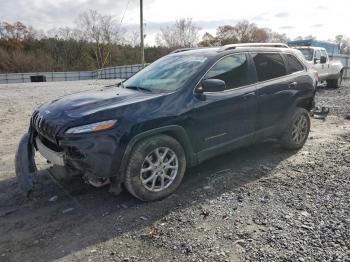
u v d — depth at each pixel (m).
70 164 3.45
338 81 16.19
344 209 3.48
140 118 3.52
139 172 3.59
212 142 4.25
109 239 3.06
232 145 4.52
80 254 2.85
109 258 2.78
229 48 4.62
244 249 2.83
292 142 5.43
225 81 4.38
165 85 4.16
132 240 3.03
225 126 4.34
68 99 4.12
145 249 2.89
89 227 3.27
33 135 4.07
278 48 5.38
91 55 72.56
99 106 3.63
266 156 5.29
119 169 3.50
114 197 3.90
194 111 3.95
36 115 4.05
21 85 26.53
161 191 3.80
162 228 3.21
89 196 3.94
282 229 3.12
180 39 58.72
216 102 4.16
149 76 4.64
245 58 4.73
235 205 3.63
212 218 3.36
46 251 2.91
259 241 2.94
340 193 3.87
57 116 3.60
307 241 2.92
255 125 4.76
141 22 26.80
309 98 5.70
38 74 52.59
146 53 66.75
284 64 5.33
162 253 2.82
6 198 3.92
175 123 3.79
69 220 3.41
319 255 2.72
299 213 3.42
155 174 3.75
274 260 2.68
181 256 2.77
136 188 3.60
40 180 4.40
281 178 4.37
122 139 3.40
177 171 3.92
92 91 4.54
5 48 69.56
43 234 3.17
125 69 48.03
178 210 3.55
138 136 3.51
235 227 3.18
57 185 4.24
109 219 3.41
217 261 2.69
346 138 6.40
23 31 75.31
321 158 5.16
